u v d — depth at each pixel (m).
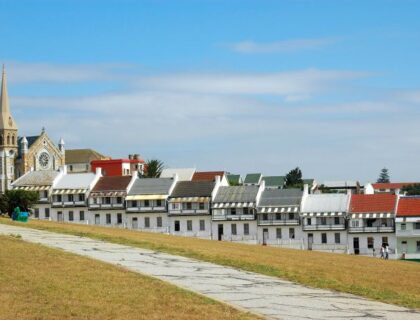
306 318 37.44
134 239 82.75
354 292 49.16
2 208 141.00
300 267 65.12
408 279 64.81
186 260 62.22
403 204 148.12
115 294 41.09
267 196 157.88
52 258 54.19
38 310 36.12
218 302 40.47
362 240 146.62
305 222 151.00
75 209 170.62
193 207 160.88
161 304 38.94
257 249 89.69
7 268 47.72
